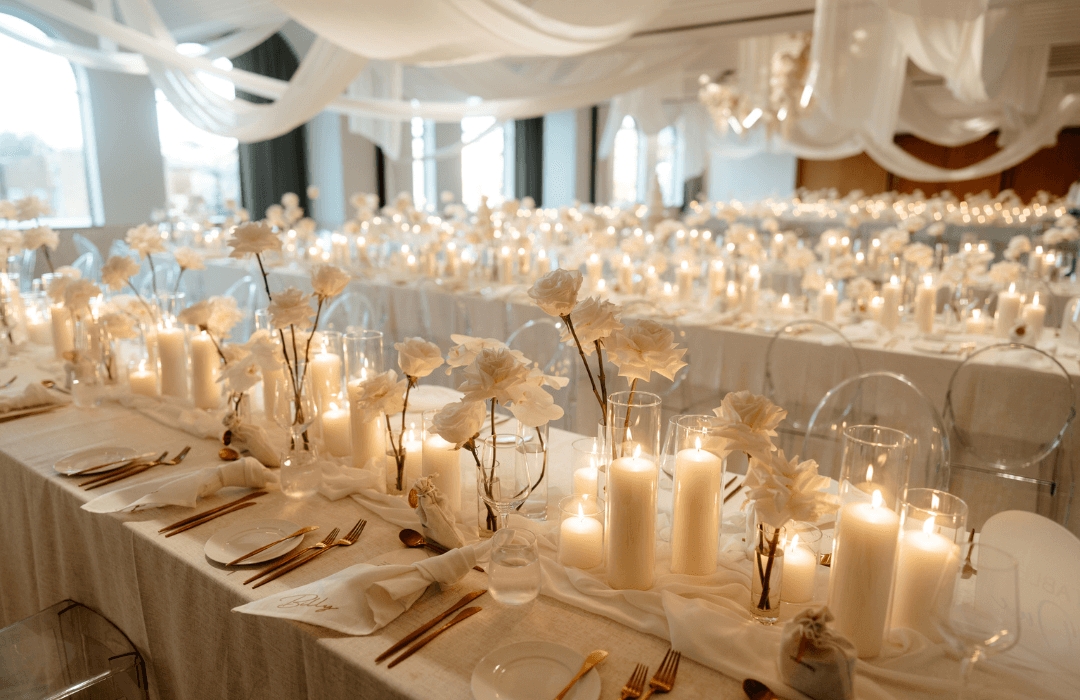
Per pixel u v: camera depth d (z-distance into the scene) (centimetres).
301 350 170
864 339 310
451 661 99
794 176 1380
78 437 186
